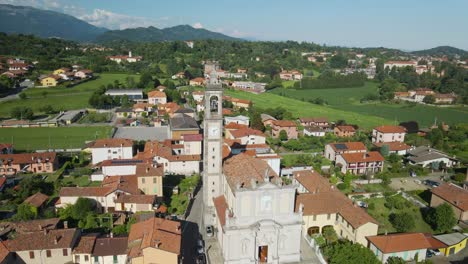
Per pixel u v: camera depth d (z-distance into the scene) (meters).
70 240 68.81
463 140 171.75
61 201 90.81
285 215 72.62
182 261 71.12
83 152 134.50
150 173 97.69
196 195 102.56
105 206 91.44
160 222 73.19
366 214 81.50
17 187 100.94
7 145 130.50
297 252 74.19
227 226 70.12
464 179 117.94
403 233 81.25
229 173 80.44
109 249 68.94
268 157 112.69
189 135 133.75
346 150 134.50
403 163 138.25
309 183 99.62
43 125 178.38
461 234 84.62
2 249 65.56
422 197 108.88
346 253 67.62
